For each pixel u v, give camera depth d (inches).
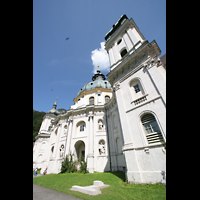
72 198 289.0
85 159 864.3
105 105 1066.7
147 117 467.2
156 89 460.1
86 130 990.4
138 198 265.1
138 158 430.0
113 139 861.8
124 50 784.3
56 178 644.7
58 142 1079.6
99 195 297.1
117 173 635.5
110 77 717.9
